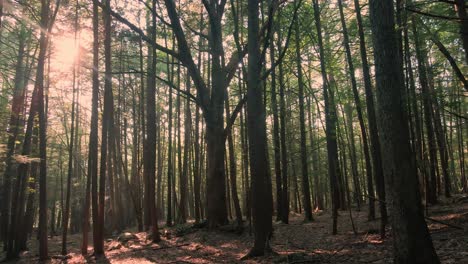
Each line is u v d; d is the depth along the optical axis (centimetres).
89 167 1312
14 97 1719
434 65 1312
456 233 887
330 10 1435
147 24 2005
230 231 1383
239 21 1670
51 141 2647
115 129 2292
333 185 1227
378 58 591
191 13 1719
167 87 2755
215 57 1588
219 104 1586
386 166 583
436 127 1867
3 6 1052
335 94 1549
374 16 598
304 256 847
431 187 1547
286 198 1617
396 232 568
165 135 3444
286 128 2022
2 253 1694
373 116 1037
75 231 3030
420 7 1058
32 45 1791
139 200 1984
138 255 1164
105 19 1406
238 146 2859
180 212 2047
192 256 1062
